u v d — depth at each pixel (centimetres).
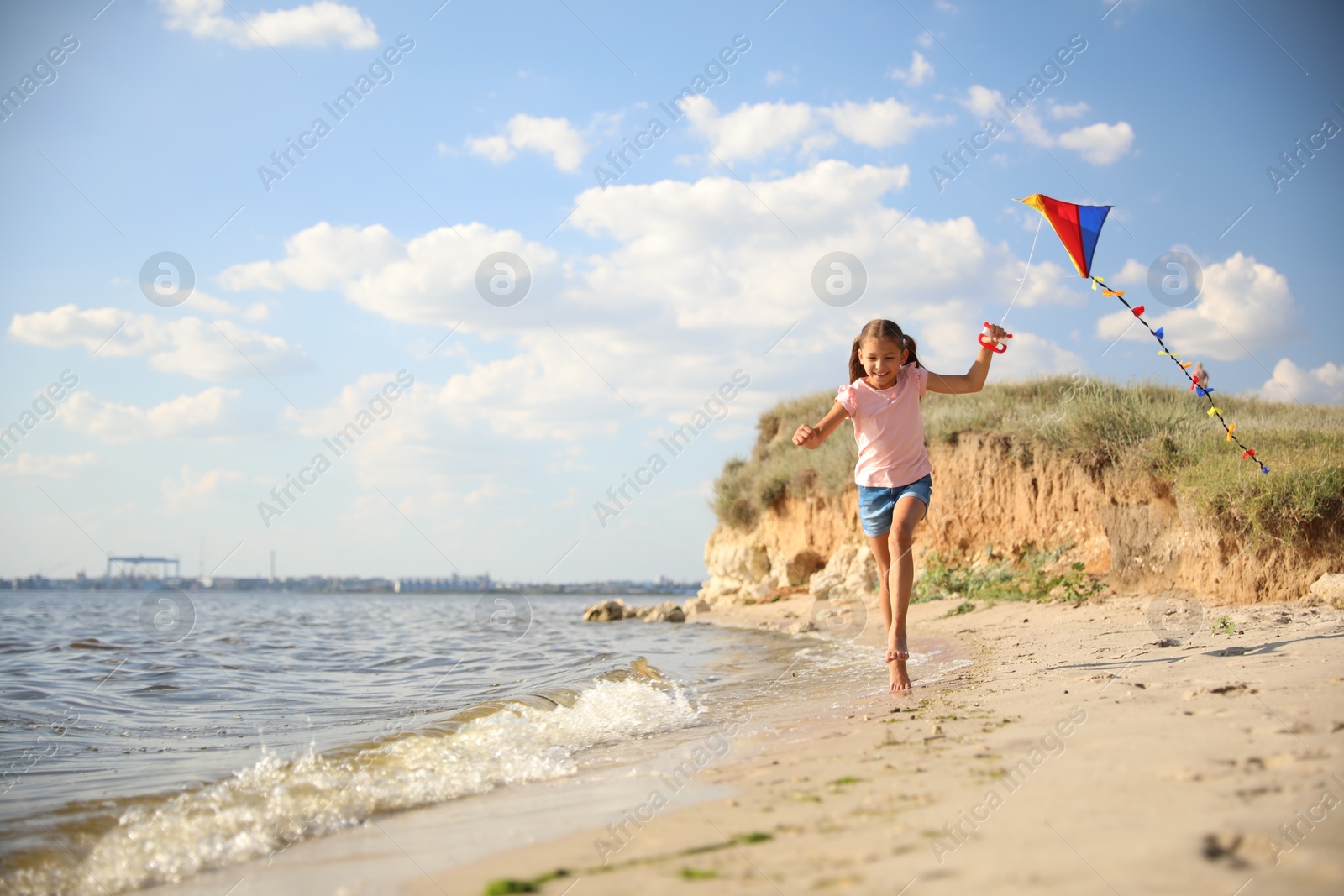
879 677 545
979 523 1139
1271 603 686
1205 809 180
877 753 281
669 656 815
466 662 816
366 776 322
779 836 198
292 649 997
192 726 464
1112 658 460
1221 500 746
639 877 178
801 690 515
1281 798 184
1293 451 792
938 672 511
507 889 179
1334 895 135
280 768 338
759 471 1892
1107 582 881
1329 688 299
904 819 201
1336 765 205
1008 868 158
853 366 458
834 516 1545
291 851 235
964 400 1386
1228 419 1002
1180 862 152
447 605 3462
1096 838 169
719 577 1928
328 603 3941
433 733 402
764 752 312
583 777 313
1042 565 995
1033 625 738
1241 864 151
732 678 610
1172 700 308
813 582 1455
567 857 202
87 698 588
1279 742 230
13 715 512
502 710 464
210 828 260
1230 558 741
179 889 207
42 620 1848
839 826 201
